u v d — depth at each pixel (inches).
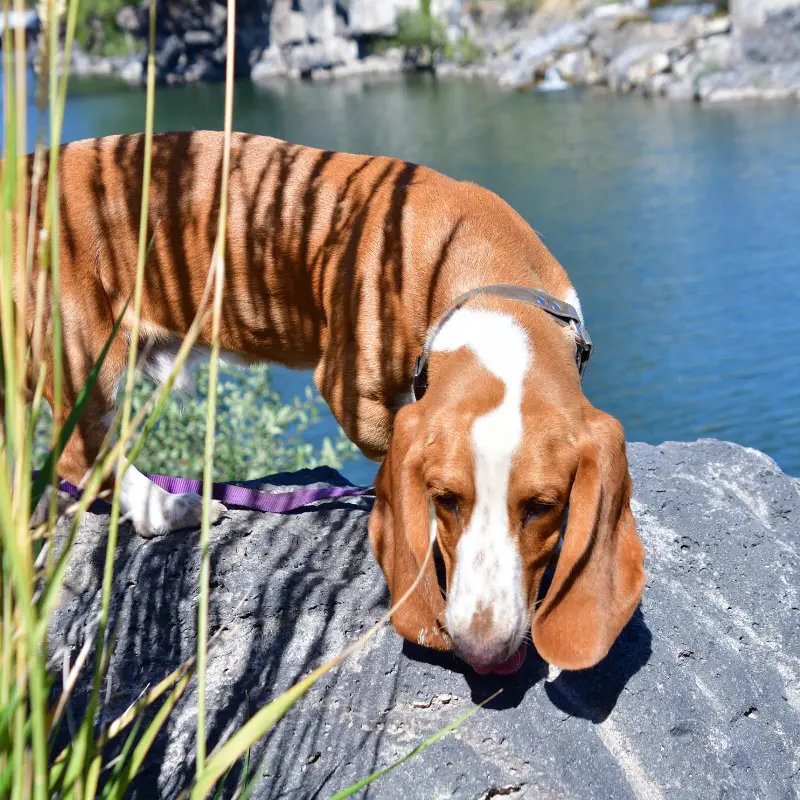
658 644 42.3
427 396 39.0
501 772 37.2
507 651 34.4
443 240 45.9
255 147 50.5
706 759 39.2
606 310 205.8
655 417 160.1
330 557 47.1
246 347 51.8
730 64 413.4
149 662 41.8
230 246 49.0
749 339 185.2
